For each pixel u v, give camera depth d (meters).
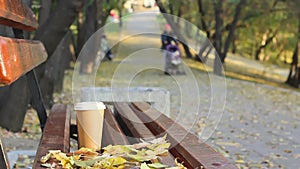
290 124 13.55
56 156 3.16
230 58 36.44
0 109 10.50
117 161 3.06
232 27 29.69
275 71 34.22
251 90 23.70
